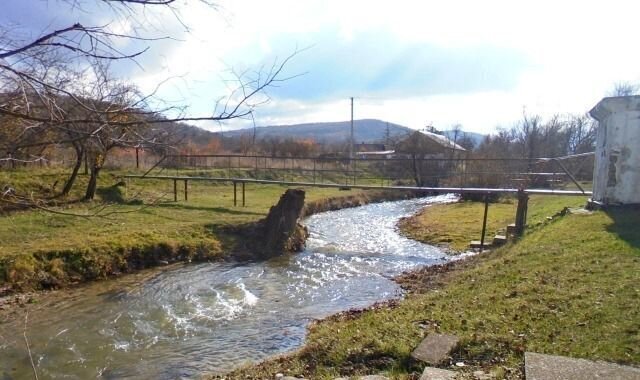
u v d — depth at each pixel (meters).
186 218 17.34
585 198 17.16
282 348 7.34
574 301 5.66
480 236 17.80
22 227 12.89
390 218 24.81
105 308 9.45
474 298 6.61
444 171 37.25
